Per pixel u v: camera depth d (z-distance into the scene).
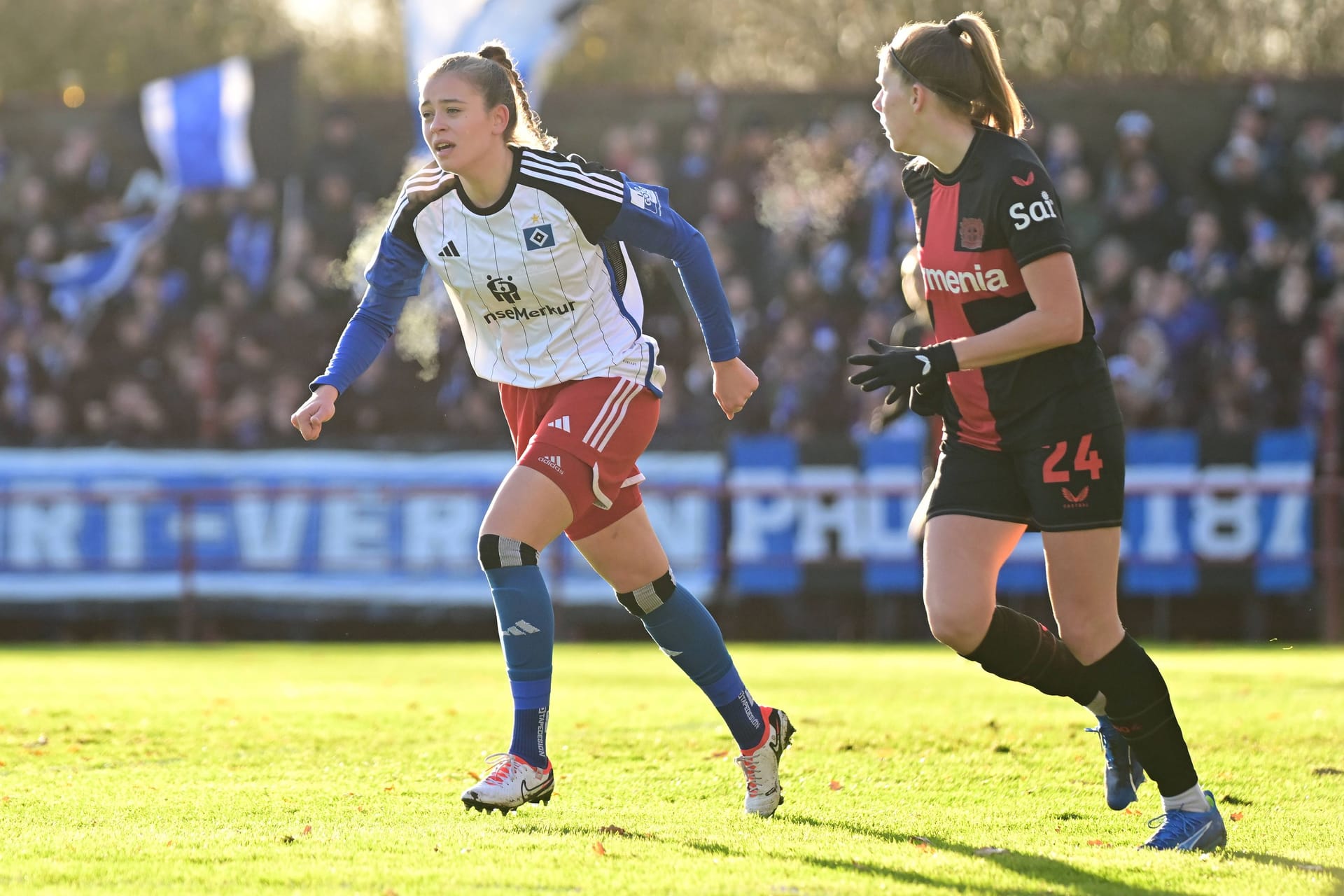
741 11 94.12
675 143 56.22
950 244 12.89
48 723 21.61
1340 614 47.59
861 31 88.12
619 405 13.43
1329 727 20.67
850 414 53.16
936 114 12.73
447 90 12.99
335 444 50.03
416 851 11.53
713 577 48.47
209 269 56.16
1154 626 48.44
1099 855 11.66
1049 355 12.56
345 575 48.97
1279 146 54.41
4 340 55.84
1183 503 47.97
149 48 100.81
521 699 13.22
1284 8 80.12
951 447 13.20
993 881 10.48
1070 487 12.52
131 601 49.28
